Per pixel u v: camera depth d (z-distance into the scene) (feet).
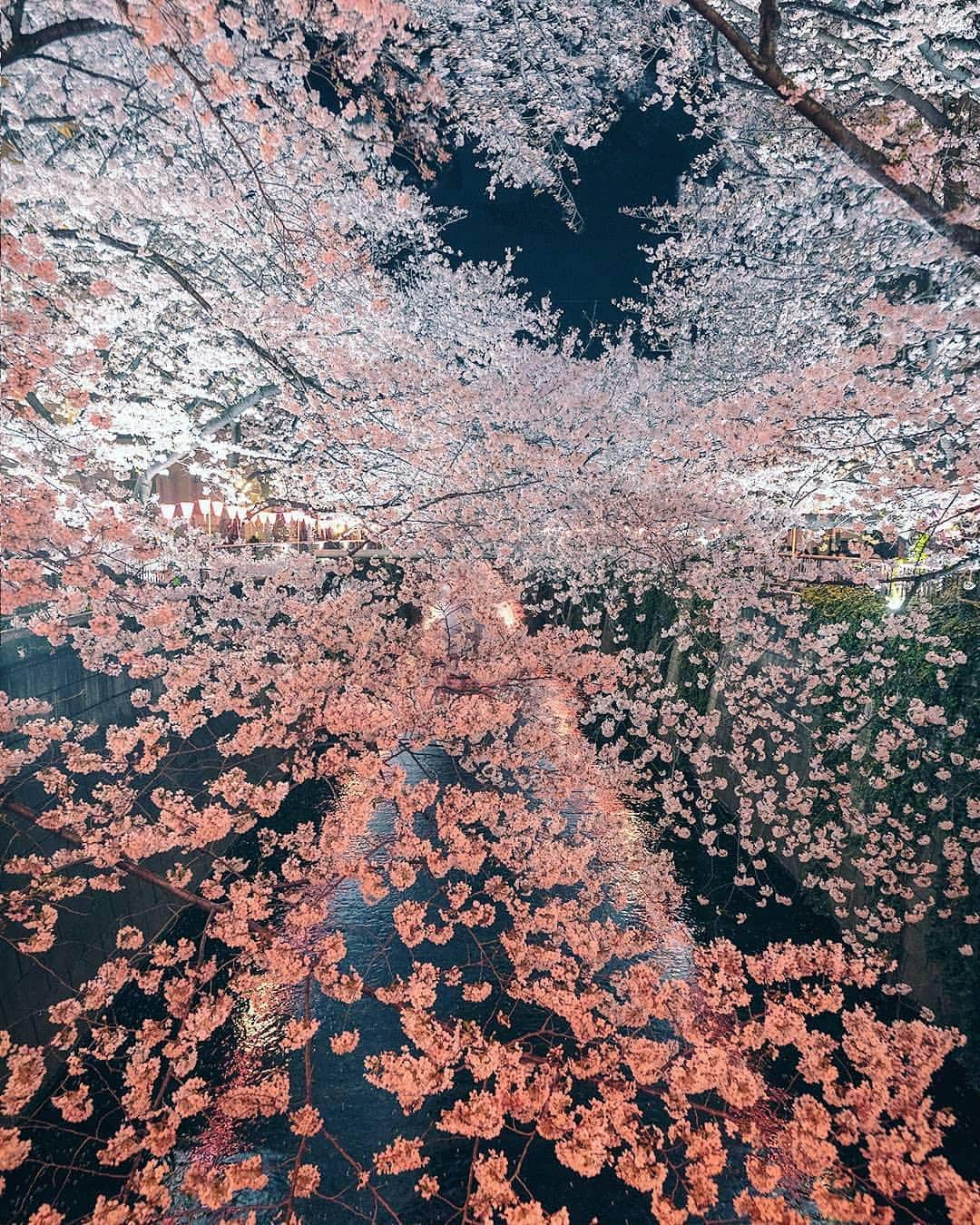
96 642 29.22
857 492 37.50
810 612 40.68
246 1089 16.96
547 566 51.42
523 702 33.71
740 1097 16.28
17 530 18.45
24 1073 15.26
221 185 32.24
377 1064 16.05
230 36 26.68
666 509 37.14
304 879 26.40
